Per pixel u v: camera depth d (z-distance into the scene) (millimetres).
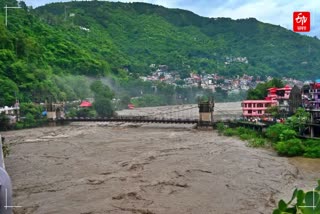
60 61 196875
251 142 70500
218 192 37281
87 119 122250
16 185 42188
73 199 36094
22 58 163750
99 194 37562
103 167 51344
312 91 78562
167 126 114562
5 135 96375
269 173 45406
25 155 63625
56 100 145500
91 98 171000
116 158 58188
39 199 36438
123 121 120875
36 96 142750
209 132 95000
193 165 51031
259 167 49031
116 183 41969
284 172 45594
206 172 46500
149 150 65688
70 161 56875
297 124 68188
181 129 105000
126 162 54375
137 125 118938
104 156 60531
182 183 41156
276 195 35938
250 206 32594
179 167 49844
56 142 80688
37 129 111250
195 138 82562
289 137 63781
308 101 80188
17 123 113625
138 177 44625
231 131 85688
